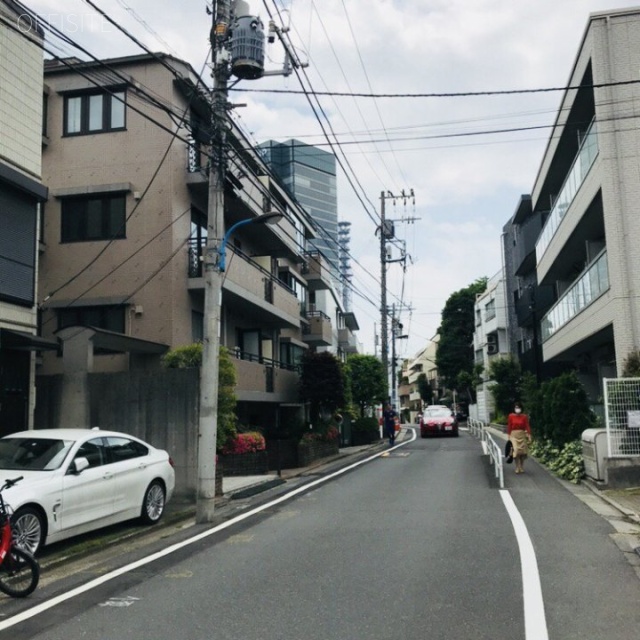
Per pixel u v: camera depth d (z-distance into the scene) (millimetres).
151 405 14031
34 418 14430
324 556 8039
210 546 8961
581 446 15250
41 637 5469
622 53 17766
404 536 9070
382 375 37344
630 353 16250
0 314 12211
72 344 14555
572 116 21312
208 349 11500
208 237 11922
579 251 23734
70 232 18984
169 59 18859
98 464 9781
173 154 18797
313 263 34625
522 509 11086
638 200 17250
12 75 12680
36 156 13297
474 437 35562
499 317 50719
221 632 5469
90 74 19109
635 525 9664
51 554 8633
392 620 5645
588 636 5219
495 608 5922
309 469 20250
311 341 33594
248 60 11734
